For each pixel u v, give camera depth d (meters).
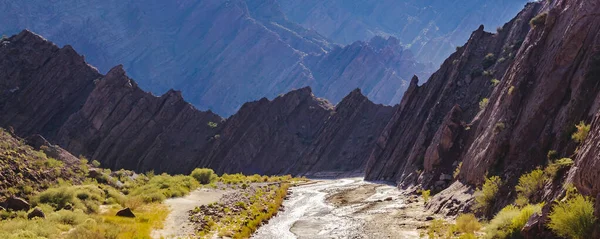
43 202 35.41
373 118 165.38
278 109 178.38
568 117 29.59
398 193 58.12
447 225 31.08
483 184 33.91
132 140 149.75
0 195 33.66
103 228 27.84
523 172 30.41
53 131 142.50
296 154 165.12
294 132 172.75
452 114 59.66
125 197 45.66
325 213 43.44
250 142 164.62
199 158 155.50
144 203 45.06
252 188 69.50
